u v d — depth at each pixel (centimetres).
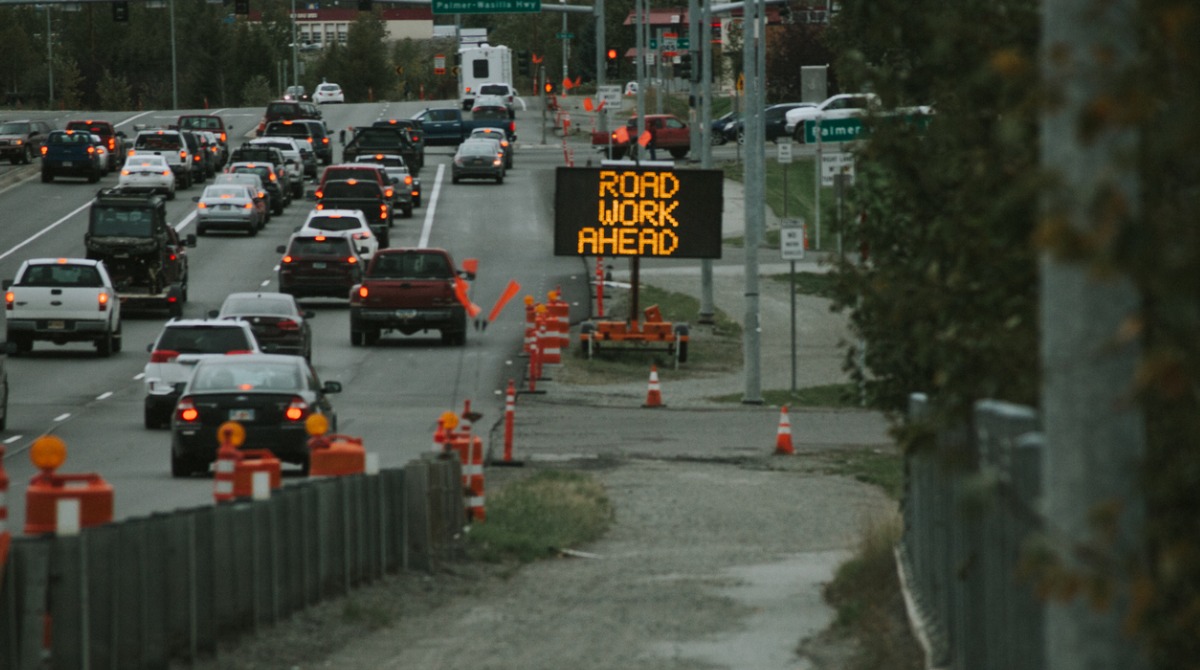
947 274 3359
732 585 5391
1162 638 1888
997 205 2211
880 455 9394
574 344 15262
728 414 11481
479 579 5606
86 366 13788
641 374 14025
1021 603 2509
